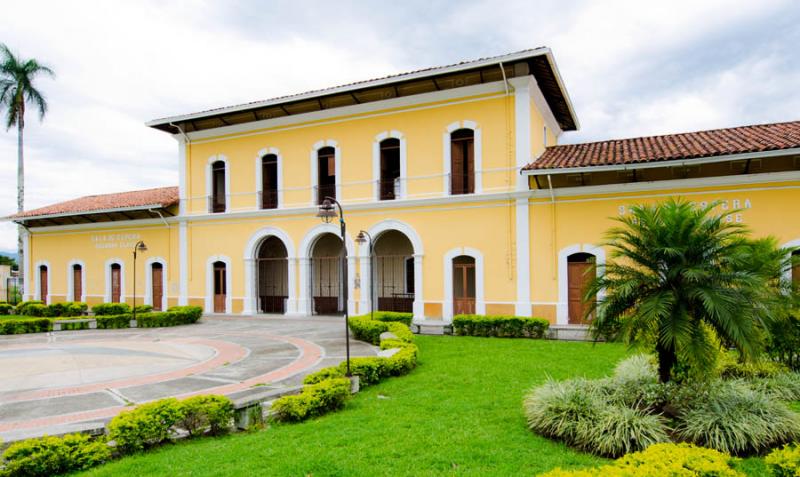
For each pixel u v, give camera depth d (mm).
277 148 21484
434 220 18438
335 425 6645
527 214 16953
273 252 25391
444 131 18391
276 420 6988
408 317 16016
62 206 27969
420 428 6441
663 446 4621
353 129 19953
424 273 18547
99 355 12203
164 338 15516
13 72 31125
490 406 7395
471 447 5781
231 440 6234
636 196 15602
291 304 21219
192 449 5910
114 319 18859
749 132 15648
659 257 6613
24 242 28891
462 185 18562
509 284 17156
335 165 20266
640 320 6395
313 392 7207
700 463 4160
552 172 15422
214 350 12906
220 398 6652
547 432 6117
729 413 5902
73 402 8000
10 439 6070
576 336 14203
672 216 6715
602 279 7059
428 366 10320
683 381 6699
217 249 22797
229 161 22547
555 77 17781
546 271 16672
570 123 23031
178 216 23469
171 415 6098
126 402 7992
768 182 14117
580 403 6102
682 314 6211
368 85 18359
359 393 8367
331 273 24000
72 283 27234
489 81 17641
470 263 18094
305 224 20906
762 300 6297
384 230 19375
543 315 16641
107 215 25484
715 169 14742
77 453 5406
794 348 8398
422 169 18719
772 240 9109
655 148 15758
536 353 11555
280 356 11938
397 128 19156
